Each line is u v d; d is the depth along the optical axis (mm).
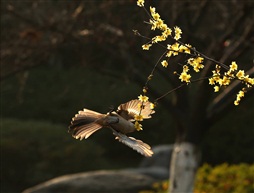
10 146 27375
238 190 18516
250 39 13984
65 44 14281
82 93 33938
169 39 14102
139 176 22766
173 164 15594
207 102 14805
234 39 14617
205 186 19062
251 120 30500
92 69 16156
